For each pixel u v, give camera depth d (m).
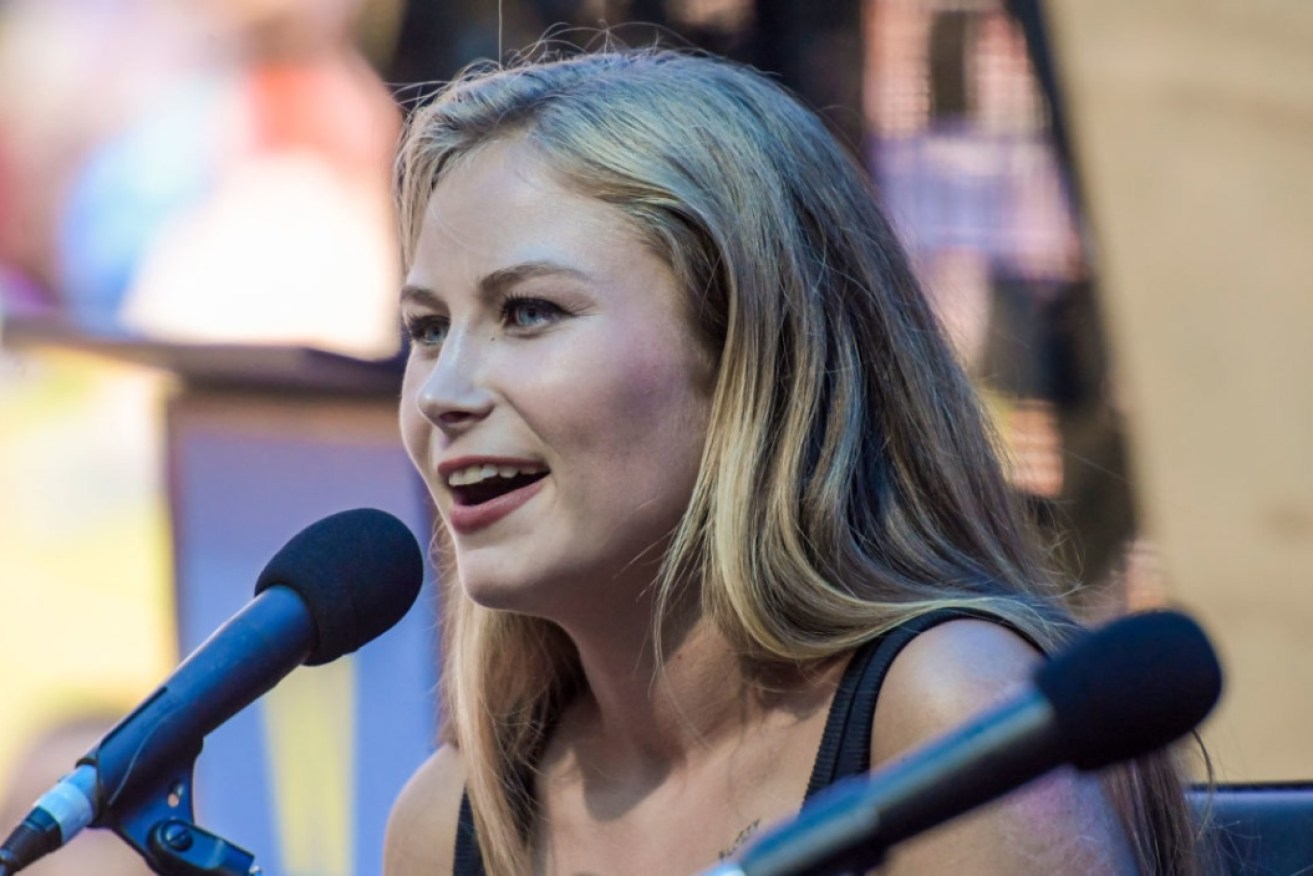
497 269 5.97
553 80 6.46
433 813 7.27
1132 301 16.19
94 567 15.39
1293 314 16.33
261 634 5.44
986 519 6.73
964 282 16.03
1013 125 16.05
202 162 15.65
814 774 5.81
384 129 15.45
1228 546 16.03
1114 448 16.05
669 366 6.02
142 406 15.43
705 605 6.12
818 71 15.85
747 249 6.13
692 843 6.21
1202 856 6.51
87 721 15.32
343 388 15.19
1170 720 4.13
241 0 15.66
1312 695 15.91
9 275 15.38
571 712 6.92
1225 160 16.44
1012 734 4.10
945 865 5.36
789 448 6.10
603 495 5.91
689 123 6.24
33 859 4.89
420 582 5.90
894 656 5.86
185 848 5.07
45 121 15.55
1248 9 16.53
